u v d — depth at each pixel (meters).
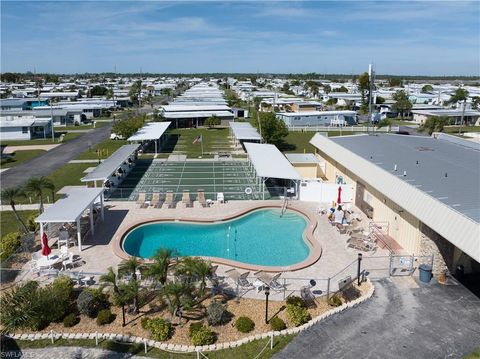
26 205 39.75
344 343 18.98
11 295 21.14
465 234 20.62
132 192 45.09
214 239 32.56
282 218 37.19
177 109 110.19
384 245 29.56
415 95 163.38
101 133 89.12
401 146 43.78
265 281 23.80
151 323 19.98
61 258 26.08
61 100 152.62
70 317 20.45
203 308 21.70
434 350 18.42
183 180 50.84
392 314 21.12
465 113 106.12
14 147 72.56
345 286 23.42
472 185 27.89
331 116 106.00
